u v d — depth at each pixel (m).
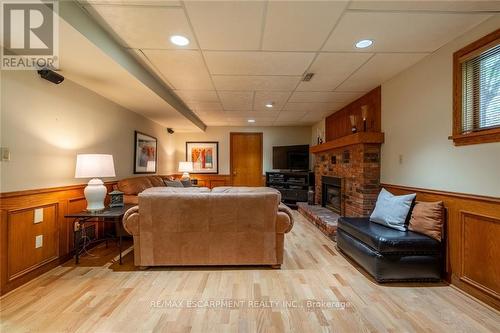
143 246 2.59
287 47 2.46
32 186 2.38
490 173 1.98
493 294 1.93
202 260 2.62
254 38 2.29
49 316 1.80
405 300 2.04
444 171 2.42
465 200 2.18
